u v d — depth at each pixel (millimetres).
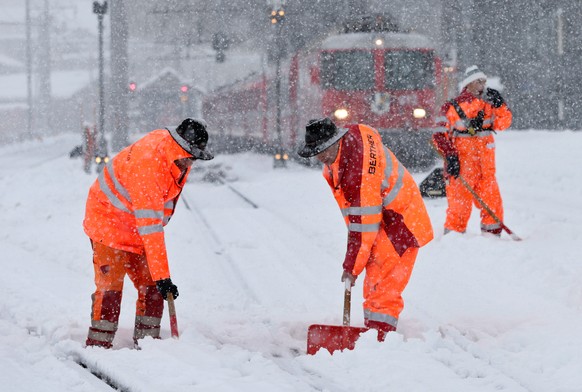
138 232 15633
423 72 63000
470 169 27875
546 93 108750
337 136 15148
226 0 121188
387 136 62344
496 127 27797
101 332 16062
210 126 123312
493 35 110938
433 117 62969
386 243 15789
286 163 77750
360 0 106812
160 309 16750
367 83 62781
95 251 16047
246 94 96688
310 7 103438
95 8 77000
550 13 107188
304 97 69875
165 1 135000
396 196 15695
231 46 118000
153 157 15242
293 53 75625
